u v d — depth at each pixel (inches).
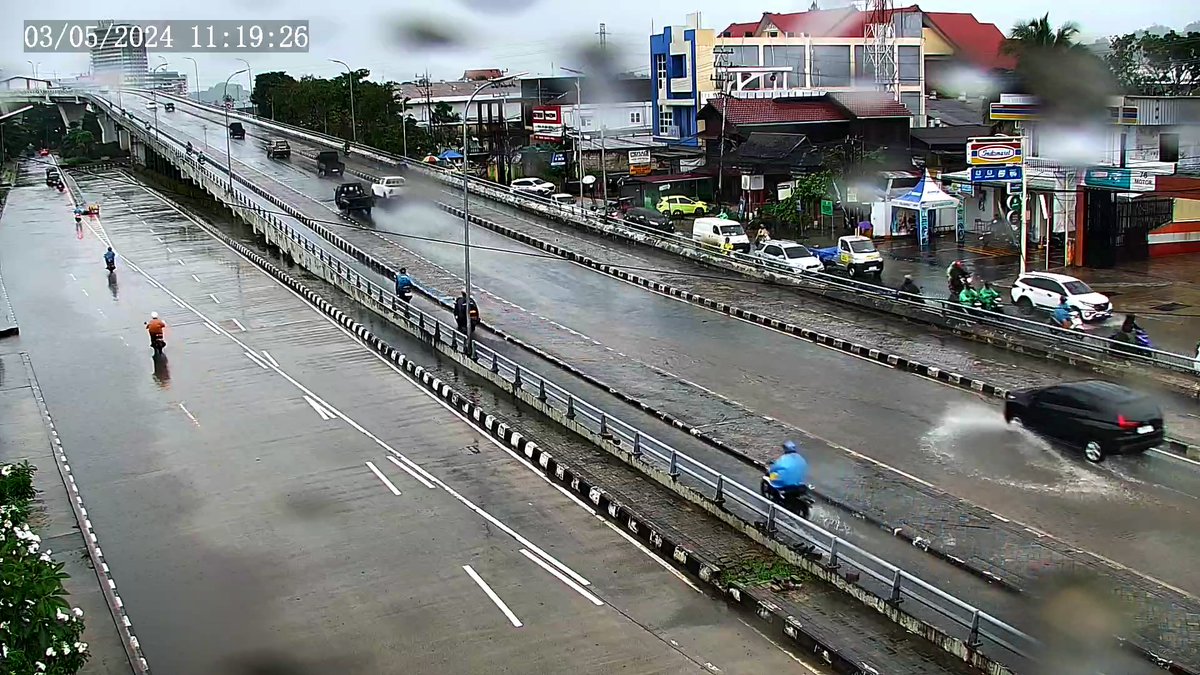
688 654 741.3
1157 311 1601.9
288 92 5014.8
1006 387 1277.1
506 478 1111.0
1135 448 1014.4
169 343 1791.3
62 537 999.6
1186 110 1942.7
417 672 733.3
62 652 594.9
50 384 1578.5
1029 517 911.7
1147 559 824.3
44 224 3198.8
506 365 1475.1
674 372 1440.7
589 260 2186.3
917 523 909.2
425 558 921.5
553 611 813.9
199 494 1104.8
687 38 3479.3
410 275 2144.4
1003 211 2279.8
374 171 3543.3
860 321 1643.7
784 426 1196.5
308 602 848.3
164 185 4001.0
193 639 794.8
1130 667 672.4
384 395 1445.6
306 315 1950.1
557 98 4215.1
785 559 872.3
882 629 749.3
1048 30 1994.3
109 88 6963.6
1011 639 713.0
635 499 1020.5
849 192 2460.6
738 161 2810.0
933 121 3270.2
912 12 3553.2
